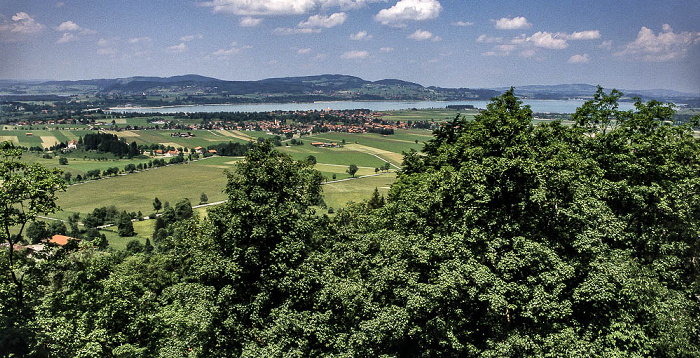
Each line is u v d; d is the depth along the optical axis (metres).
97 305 33.72
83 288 34.41
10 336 30.67
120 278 35.31
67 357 30.11
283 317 28.44
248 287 31.92
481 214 30.58
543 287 27.11
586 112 43.22
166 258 64.12
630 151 36.41
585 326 27.75
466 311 30.09
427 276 31.62
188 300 31.98
